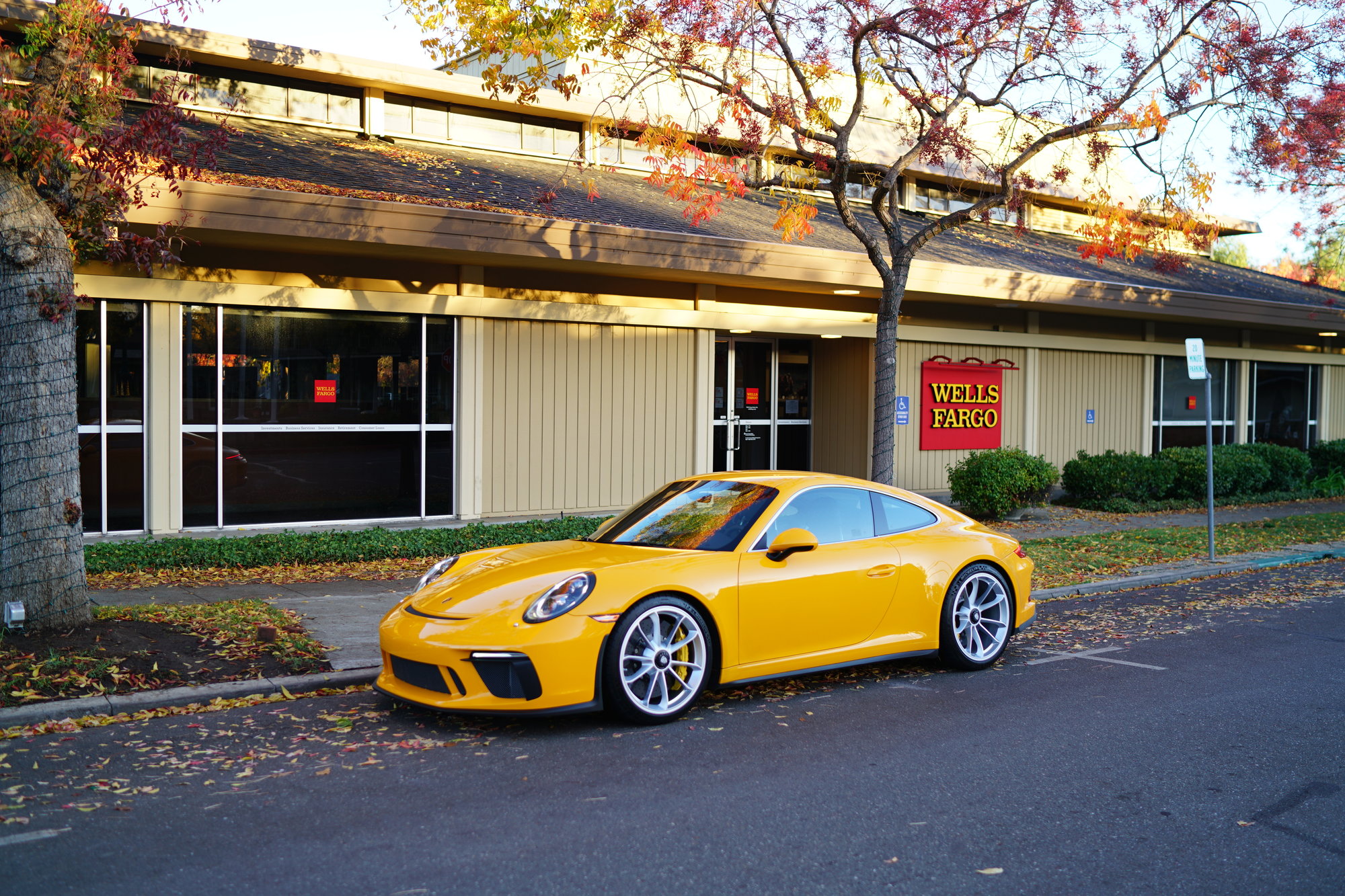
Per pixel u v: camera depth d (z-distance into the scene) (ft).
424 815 13.53
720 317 47.55
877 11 33.14
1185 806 14.14
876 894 11.34
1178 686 20.88
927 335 55.01
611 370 45.19
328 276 38.55
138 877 11.59
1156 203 38.58
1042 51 34.35
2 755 15.81
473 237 36.09
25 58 22.52
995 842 12.82
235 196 31.76
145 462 35.78
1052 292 52.37
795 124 33.76
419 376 40.88
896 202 34.96
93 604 23.27
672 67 34.37
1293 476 64.13
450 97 50.06
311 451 38.75
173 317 35.86
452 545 35.22
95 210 23.00
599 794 14.39
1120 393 65.31
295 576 31.19
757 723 18.02
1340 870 12.09
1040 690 20.49
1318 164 39.17
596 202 44.78
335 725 17.65
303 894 11.18
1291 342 75.41
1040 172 69.92
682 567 18.34
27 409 20.59
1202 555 39.88
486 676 16.71
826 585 19.76
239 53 43.86
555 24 33.22
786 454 57.06
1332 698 19.99
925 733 17.51
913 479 55.52
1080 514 52.44
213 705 18.69
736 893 11.33
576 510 44.37
